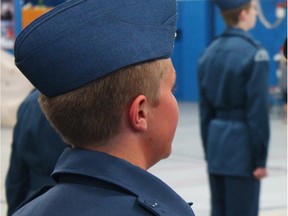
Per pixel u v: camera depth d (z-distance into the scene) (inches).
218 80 206.4
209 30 765.9
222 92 204.7
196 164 405.7
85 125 61.1
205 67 211.3
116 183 60.2
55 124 62.7
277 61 669.9
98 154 61.5
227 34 206.2
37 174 147.9
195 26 772.6
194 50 775.1
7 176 154.4
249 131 201.9
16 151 150.9
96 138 61.6
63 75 60.7
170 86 63.3
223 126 206.5
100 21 60.0
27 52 62.1
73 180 61.8
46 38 61.1
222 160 207.0
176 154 439.5
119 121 61.0
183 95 794.2
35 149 146.3
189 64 783.7
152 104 62.0
